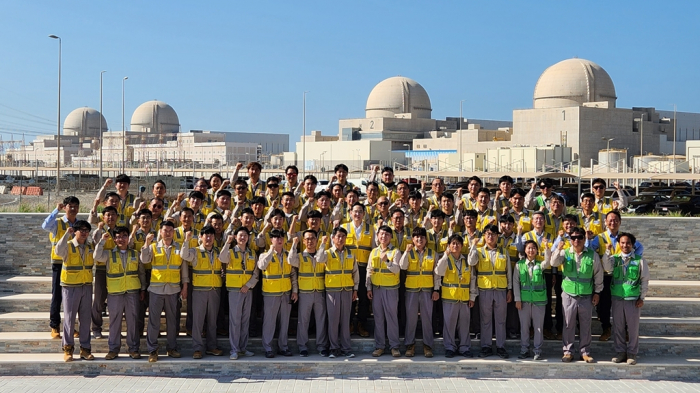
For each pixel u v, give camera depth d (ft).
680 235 48.78
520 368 37.11
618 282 37.47
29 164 348.59
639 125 282.97
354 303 43.75
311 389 34.45
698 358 38.52
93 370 37.06
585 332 37.78
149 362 37.14
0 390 34.09
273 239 38.40
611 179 173.27
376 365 37.24
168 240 37.99
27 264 48.57
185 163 323.16
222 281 39.24
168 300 37.86
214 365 37.22
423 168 265.34
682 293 45.83
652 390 34.73
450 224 41.63
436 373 37.19
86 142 462.60
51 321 39.06
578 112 261.24
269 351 38.37
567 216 39.86
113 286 37.42
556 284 40.75
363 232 40.86
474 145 303.07
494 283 38.42
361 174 234.99
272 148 469.98
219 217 40.14
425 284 38.70
